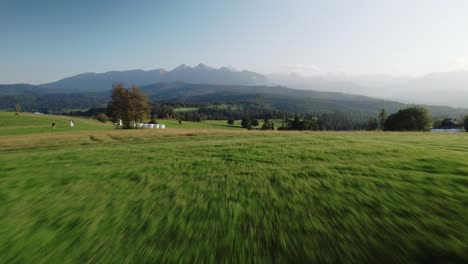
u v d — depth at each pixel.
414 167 9.20
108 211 6.16
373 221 5.11
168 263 3.95
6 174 10.19
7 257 4.26
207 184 8.36
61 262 4.08
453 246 4.06
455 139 21.41
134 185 8.51
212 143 21.38
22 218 5.84
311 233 4.75
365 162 10.61
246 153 14.59
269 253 4.14
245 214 5.74
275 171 9.83
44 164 12.45
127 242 4.62
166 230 5.06
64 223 5.52
